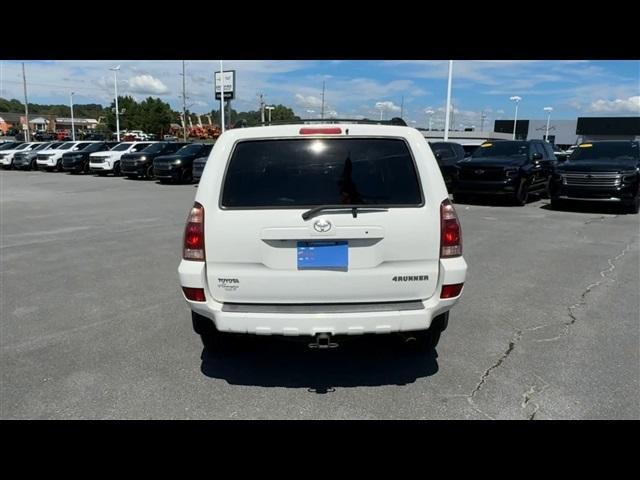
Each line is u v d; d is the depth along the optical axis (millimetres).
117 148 27875
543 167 15031
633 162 12305
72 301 5348
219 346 3957
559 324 4625
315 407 3234
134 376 3641
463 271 3229
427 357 3953
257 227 3127
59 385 3500
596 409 3172
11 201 15258
